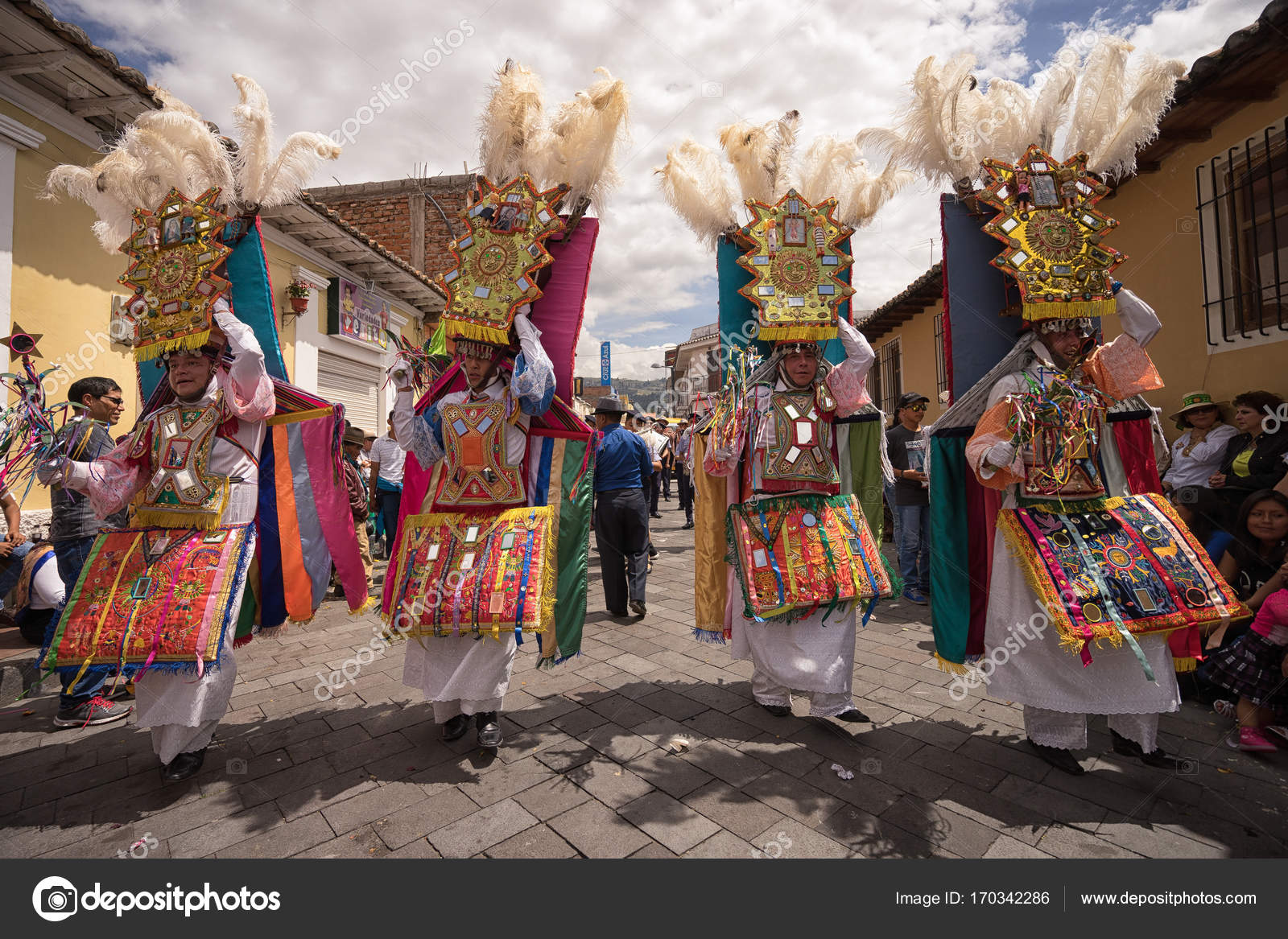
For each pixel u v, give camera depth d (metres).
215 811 2.47
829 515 3.08
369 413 11.37
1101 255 2.67
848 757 2.81
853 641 3.09
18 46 4.95
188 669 2.57
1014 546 2.63
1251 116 4.33
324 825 2.37
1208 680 3.14
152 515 2.80
